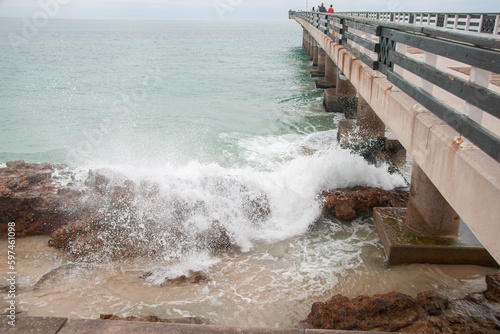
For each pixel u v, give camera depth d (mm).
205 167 8477
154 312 4418
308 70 31469
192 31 143250
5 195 6195
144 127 13852
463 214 3055
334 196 7016
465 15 8664
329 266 5469
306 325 4000
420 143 4082
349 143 10555
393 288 4906
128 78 26688
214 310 4477
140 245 5809
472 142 2984
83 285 4949
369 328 3795
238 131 13352
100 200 6773
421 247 5348
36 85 23125
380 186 7832
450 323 3816
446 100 4996
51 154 10953
